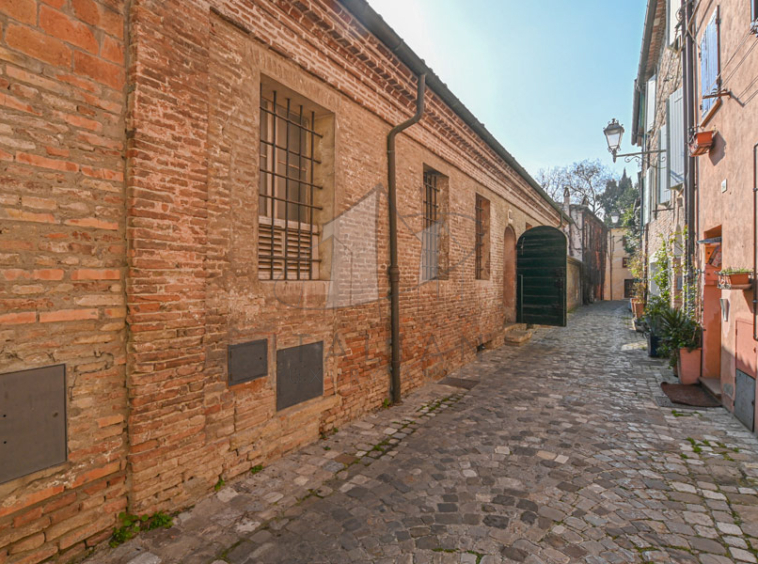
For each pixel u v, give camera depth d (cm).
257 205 398
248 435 390
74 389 267
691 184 754
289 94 454
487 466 414
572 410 589
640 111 1698
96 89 276
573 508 335
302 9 437
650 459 425
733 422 529
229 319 371
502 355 1012
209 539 297
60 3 259
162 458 312
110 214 283
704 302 685
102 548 281
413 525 314
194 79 331
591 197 4047
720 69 590
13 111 239
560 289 1190
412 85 629
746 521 314
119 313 289
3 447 237
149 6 299
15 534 243
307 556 279
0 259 234
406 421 547
